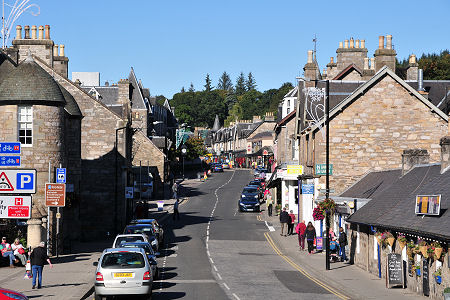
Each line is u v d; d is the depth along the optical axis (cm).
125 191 4412
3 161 2508
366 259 2708
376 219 2492
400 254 2242
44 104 3047
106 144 4419
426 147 3734
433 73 8675
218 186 8912
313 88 4084
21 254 2662
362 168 3709
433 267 1950
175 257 3197
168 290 2189
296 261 3102
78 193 3819
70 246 3356
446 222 1889
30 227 2839
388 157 3728
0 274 2433
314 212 2847
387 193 2803
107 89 8281
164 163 7481
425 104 3741
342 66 5431
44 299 1870
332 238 3061
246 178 10388
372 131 3728
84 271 2550
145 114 8588
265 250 3516
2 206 2777
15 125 3008
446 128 3728
